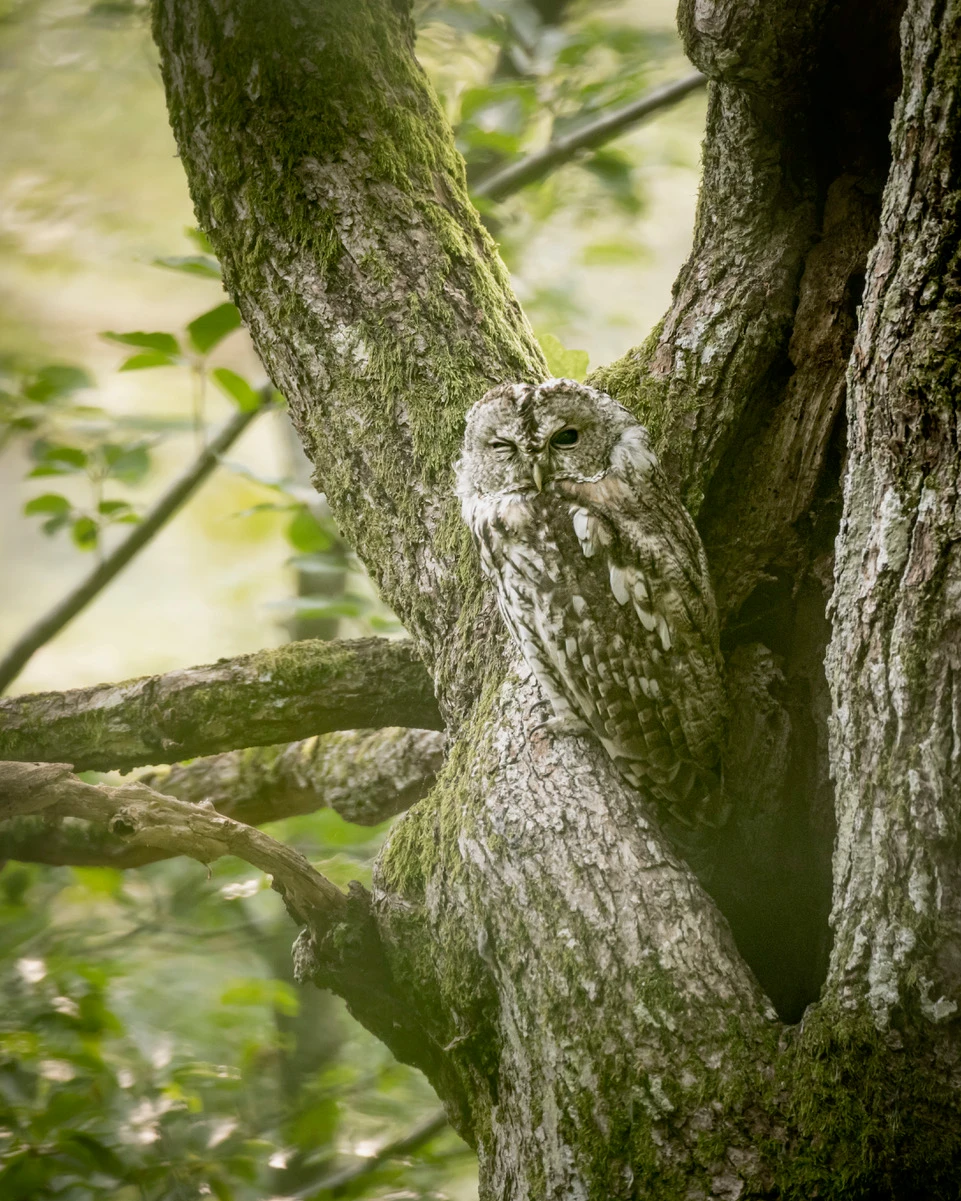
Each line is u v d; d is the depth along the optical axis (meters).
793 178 6.85
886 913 6.60
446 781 6.82
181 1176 6.98
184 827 6.73
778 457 6.84
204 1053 7.32
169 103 6.95
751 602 6.85
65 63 7.55
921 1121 6.60
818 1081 6.61
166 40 6.94
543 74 7.43
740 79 6.77
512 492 6.82
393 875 6.80
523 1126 6.68
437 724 7.02
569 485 6.80
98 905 7.47
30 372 7.42
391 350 6.87
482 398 6.84
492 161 7.49
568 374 7.06
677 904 6.68
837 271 6.83
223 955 7.54
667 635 6.78
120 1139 6.99
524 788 6.73
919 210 6.56
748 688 6.83
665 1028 6.64
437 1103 7.35
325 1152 7.13
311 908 6.78
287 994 7.19
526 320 6.96
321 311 6.88
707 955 6.66
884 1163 6.59
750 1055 6.63
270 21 6.91
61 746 7.02
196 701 7.00
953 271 6.56
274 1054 7.42
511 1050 6.71
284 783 7.18
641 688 6.78
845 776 6.63
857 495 6.63
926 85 6.55
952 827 6.57
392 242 6.89
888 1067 6.61
